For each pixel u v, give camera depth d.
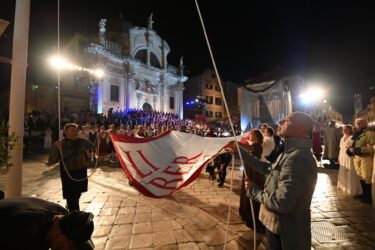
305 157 1.82
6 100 21.97
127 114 24.23
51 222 1.33
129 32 30.80
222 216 4.49
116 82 28.80
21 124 2.97
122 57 29.05
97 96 25.86
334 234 3.82
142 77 32.31
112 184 6.74
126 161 2.61
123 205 5.01
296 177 1.73
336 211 4.83
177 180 2.31
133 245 3.38
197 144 2.98
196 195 5.82
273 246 2.05
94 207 4.89
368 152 5.25
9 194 2.90
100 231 3.80
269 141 5.26
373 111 15.72
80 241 1.26
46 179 7.13
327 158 10.15
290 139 1.92
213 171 7.51
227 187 6.62
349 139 6.02
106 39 29.64
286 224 1.83
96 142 4.10
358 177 5.79
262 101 14.59
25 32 3.03
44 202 1.48
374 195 5.04
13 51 2.99
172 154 2.77
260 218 2.20
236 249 3.31
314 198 5.70
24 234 1.20
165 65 35.84
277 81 13.52
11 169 2.91
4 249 1.17
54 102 23.53
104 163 10.41
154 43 34.69
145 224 4.08
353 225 4.16
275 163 2.03
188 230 3.86
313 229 4.00
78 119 17.81
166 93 35.94
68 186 3.77
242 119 14.83
